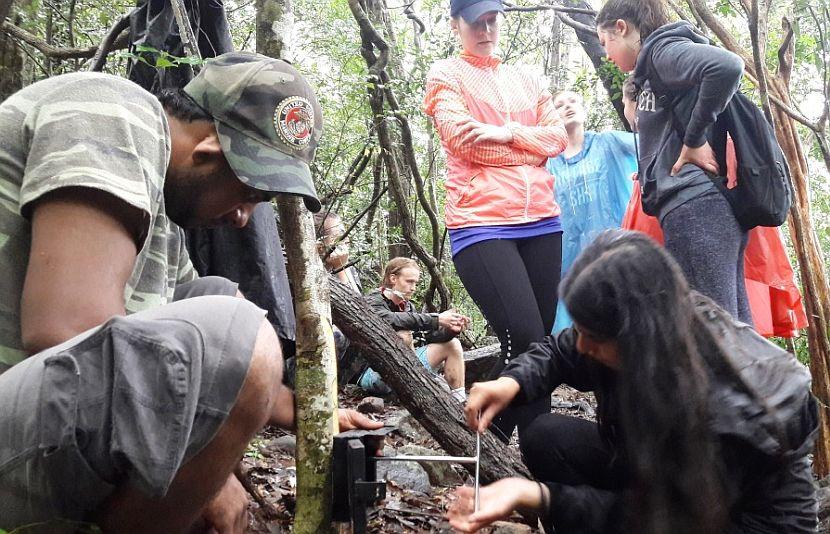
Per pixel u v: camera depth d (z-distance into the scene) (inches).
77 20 207.3
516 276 138.6
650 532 70.5
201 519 71.9
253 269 105.5
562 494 76.9
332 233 206.8
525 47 341.7
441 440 126.0
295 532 80.4
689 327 71.7
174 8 106.1
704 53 123.0
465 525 74.0
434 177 350.0
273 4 96.0
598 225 190.1
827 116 169.0
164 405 55.2
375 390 219.6
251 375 59.8
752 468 73.0
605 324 71.5
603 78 266.5
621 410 72.0
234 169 73.2
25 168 64.9
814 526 77.4
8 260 64.8
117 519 60.5
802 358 191.8
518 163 143.2
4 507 57.8
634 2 140.7
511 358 137.3
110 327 56.2
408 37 372.8
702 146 130.0
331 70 274.8
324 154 257.6
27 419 55.6
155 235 73.4
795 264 249.6
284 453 149.8
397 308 221.1
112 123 65.9
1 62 169.9
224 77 75.1
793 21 166.2
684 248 130.5
